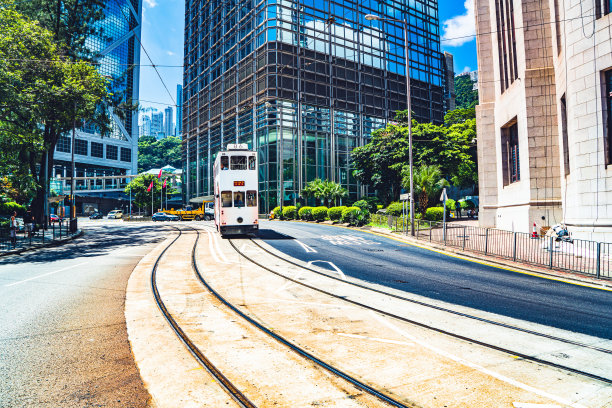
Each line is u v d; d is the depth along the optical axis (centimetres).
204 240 2100
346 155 5512
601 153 1467
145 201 7738
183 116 7644
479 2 2862
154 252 1653
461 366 466
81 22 3288
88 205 10069
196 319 662
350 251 1658
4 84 1927
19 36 2109
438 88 6756
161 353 504
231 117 5834
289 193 4928
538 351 519
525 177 2094
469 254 1548
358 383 412
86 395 388
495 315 708
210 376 432
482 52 2845
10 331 597
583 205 1534
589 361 486
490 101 2811
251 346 530
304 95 5181
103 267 1270
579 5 1559
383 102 5984
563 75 1767
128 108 3391
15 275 1131
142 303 778
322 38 5428
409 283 1012
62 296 841
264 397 381
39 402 373
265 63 5034
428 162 4016
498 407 365
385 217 2862
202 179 6756
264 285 962
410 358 490
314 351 512
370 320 664
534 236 1745
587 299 848
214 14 6462
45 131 3058
